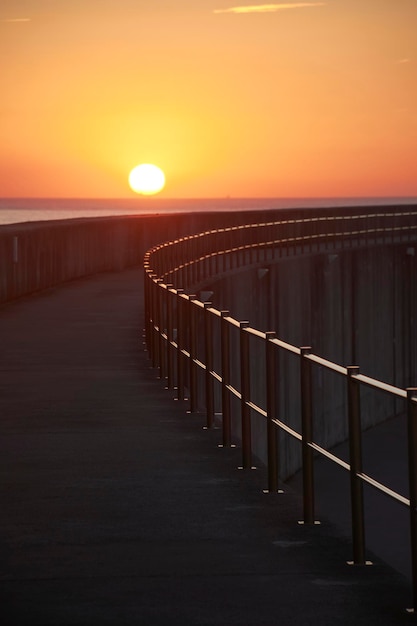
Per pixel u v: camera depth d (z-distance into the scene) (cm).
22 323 3381
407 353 7625
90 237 5391
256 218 7450
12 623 866
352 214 8450
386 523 4438
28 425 1809
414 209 9031
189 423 1841
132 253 6131
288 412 5338
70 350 2786
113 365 2544
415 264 7775
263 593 943
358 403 1027
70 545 1103
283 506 1277
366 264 7006
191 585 967
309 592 946
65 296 4281
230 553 1074
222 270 5103
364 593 942
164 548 1092
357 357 6806
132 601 922
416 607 896
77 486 1376
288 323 5825
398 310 7512
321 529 1171
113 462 1522
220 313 1669
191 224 6894
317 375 5838
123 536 1140
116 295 4319
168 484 1389
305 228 7881
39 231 4472
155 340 2523
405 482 5209
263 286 5534
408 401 890
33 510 1253
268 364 1351
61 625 861
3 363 2559
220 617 880
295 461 5381
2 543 1111
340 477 5297
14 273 4116
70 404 2020
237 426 4303
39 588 959
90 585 968
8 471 1464
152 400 2080
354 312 6819
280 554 1070
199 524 1190
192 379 1958
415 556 896
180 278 4222
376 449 6069
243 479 1421
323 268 6378
